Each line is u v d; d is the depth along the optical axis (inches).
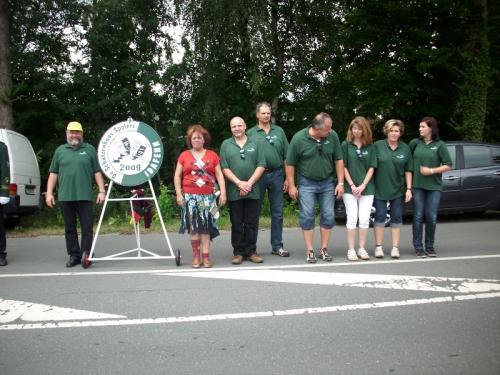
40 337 149.9
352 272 230.1
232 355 134.4
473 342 140.9
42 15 716.0
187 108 711.7
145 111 749.9
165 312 172.6
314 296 189.8
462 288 198.1
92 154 267.7
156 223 441.4
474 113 550.6
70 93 741.3
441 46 581.3
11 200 405.1
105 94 745.0
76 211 266.4
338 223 421.7
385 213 265.3
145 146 265.4
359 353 134.5
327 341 143.7
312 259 255.3
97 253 299.6
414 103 593.3
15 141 430.0
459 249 288.4
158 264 261.6
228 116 666.2
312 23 668.1
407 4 580.7
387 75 561.6
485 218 445.7
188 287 206.5
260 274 228.8
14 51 693.3
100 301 187.3
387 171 261.0
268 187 279.3
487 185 413.4
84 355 135.7
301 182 256.8
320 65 673.0
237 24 612.1
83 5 749.3
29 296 195.8
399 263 250.2
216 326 157.6
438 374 120.3
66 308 178.7
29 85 711.7
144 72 738.2
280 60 681.0
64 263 269.3
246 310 173.5
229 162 256.7
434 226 266.4
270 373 122.8
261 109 273.9
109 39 736.3
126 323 161.6
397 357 131.2
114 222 446.6
